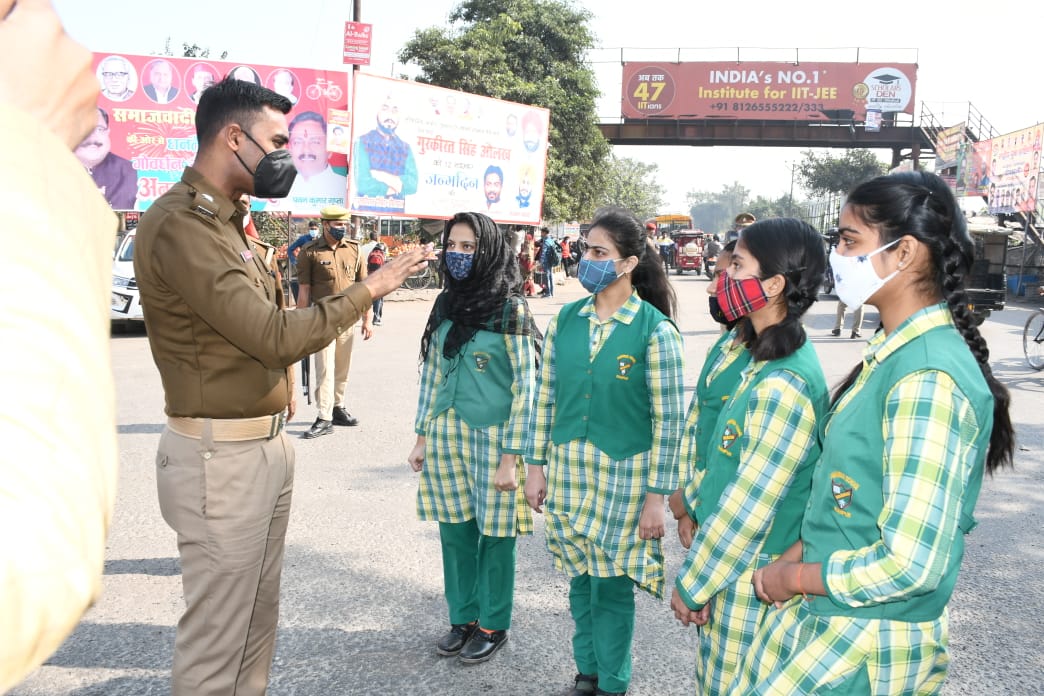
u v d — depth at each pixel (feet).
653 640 11.76
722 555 6.77
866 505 5.23
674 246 115.34
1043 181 68.39
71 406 1.25
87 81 1.49
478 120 51.52
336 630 11.80
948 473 4.84
